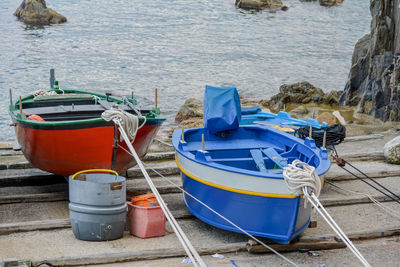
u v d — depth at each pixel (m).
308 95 19.08
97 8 46.28
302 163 6.58
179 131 9.29
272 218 6.84
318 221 8.14
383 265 6.66
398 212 8.58
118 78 24.31
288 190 6.53
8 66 25.88
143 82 23.62
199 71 26.05
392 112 16.14
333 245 7.17
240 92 22.11
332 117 16.28
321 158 7.65
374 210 8.66
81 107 9.46
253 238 6.90
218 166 7.16
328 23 43.56
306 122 10.98
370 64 17.55
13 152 12.42
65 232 7.52
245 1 48.78
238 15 45.28
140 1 50.56
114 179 7.43
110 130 8.11
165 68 26.50
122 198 7.14
